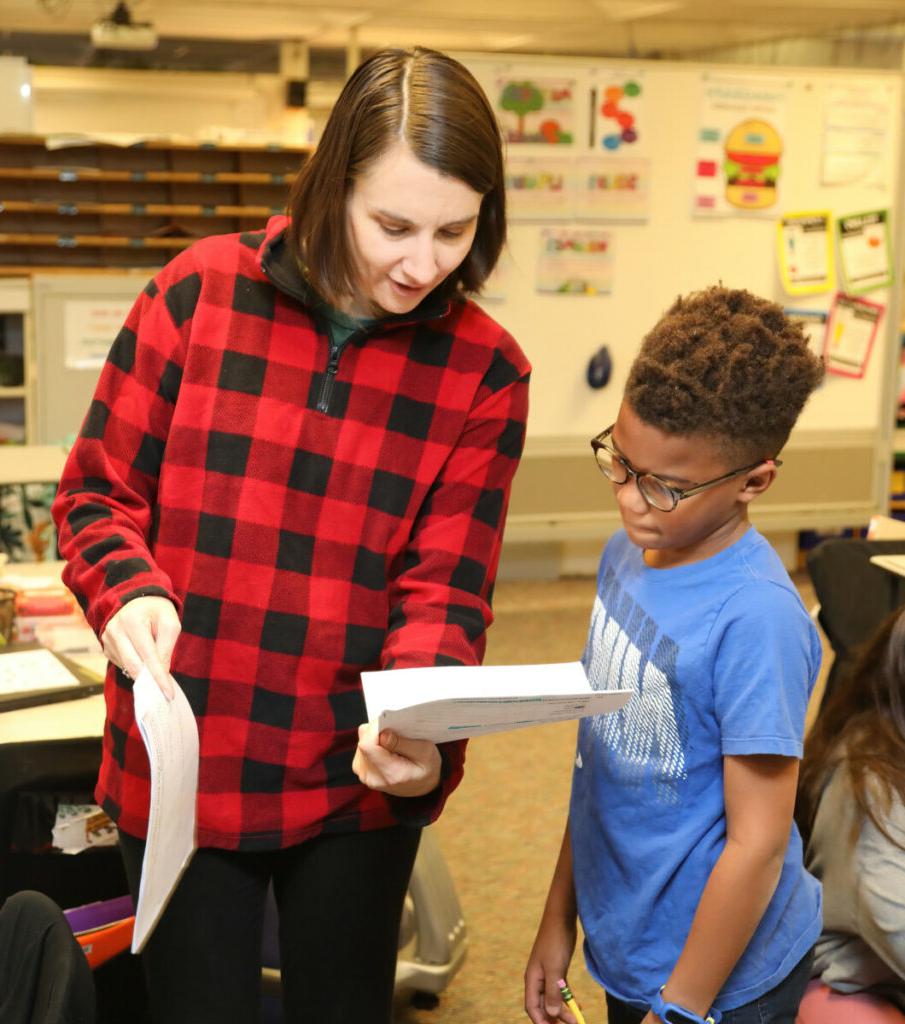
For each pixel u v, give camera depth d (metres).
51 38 7.49
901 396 5.66
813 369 1.17
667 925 1.24
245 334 1.27
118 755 1.29
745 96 5.05
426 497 1.32
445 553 1.30
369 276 1.21
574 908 1.42
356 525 1.28
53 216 4.87
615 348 5.16
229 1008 1.28
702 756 1.21
